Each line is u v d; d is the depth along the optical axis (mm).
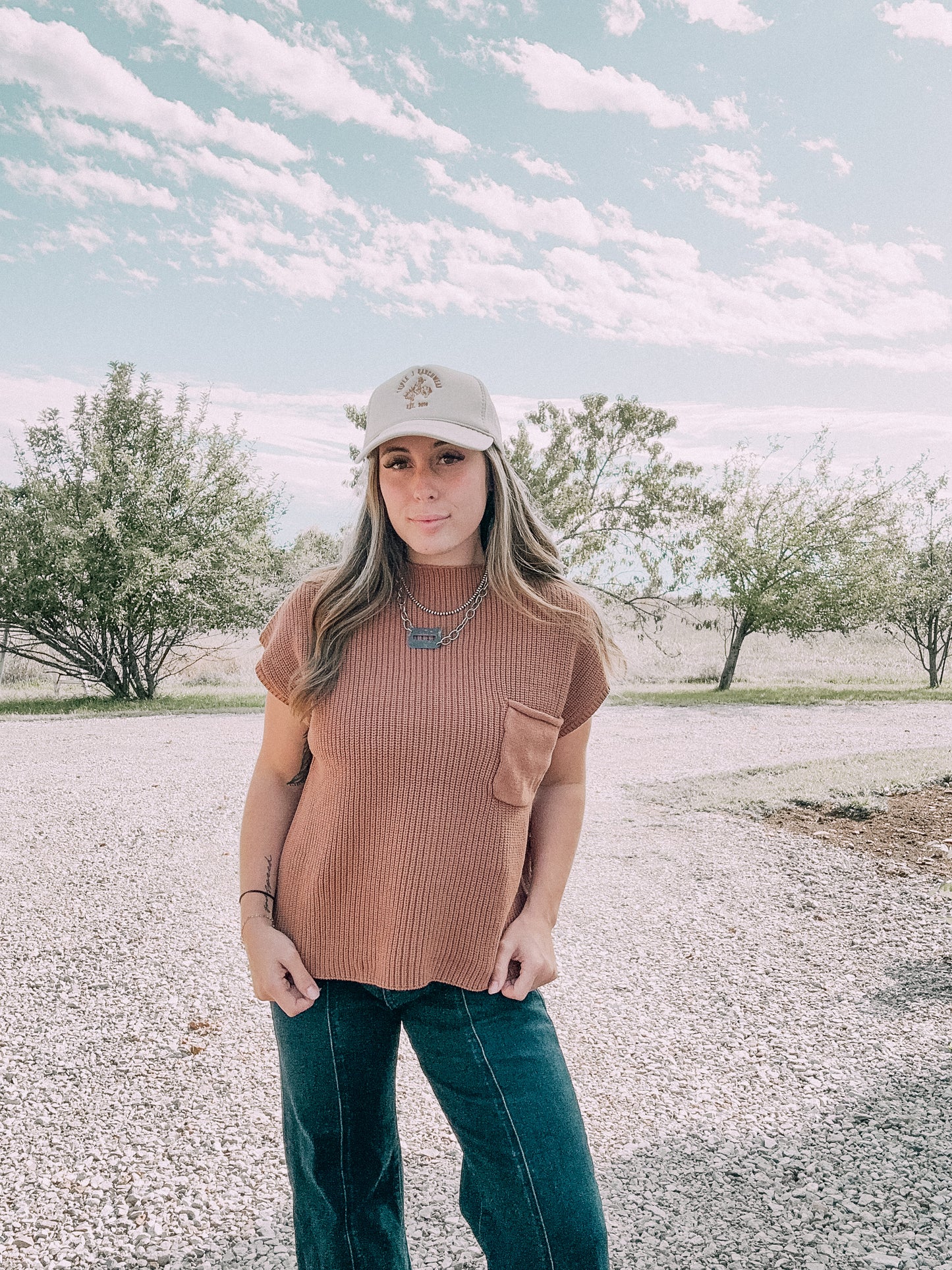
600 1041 3535
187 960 4344
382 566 1546
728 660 21531
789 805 7371
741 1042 3521
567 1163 1361
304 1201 1489
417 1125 2918
